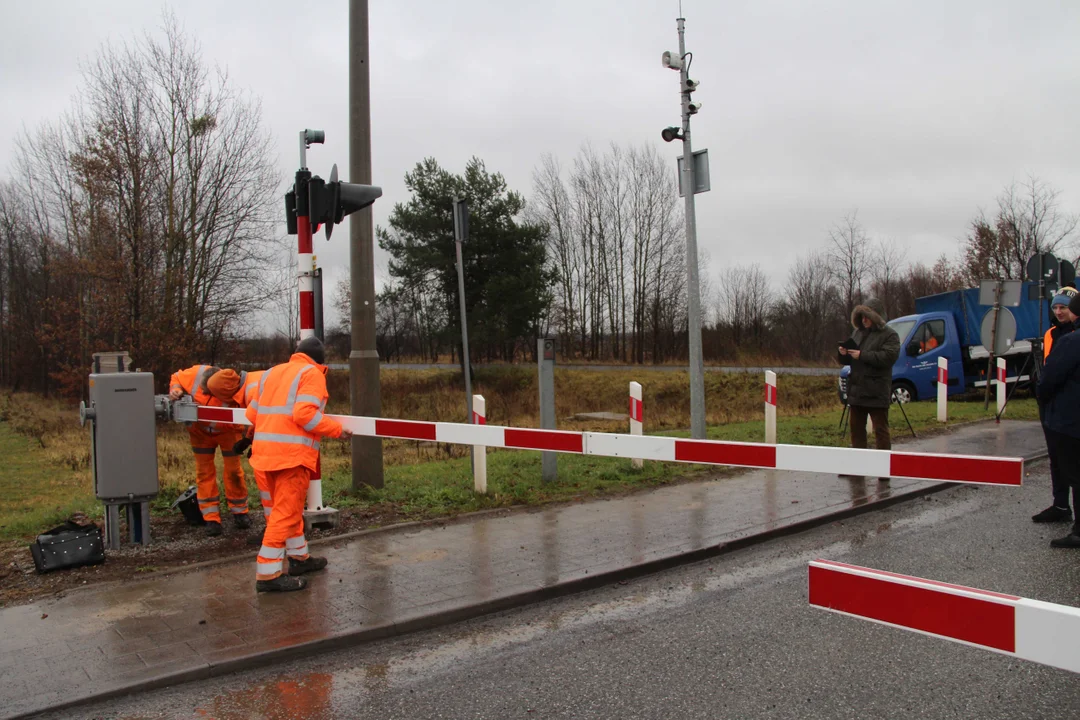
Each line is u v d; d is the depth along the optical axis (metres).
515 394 33.12
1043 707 3.37
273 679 3.91
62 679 3.80
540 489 8.09
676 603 4.91
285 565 5.65
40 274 37.03
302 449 5.14
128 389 6.11
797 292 53.03
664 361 50.06
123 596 5.04
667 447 4.67
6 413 26.86
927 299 18.83
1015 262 38.34
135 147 25.39
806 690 3.60
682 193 10.36
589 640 4.33
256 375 6.57
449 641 4.39
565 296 54.50
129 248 25.38
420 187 37.25
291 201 6.64
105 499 6.07
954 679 3.68
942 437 11.27
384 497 7.72
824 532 6.53
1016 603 2.06
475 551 5.93
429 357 62.41
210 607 4.79
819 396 23.08
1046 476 8.67
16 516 8.19
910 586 2.27
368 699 3.66
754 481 8.39
